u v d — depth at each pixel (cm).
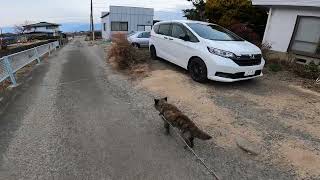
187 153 382
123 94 646
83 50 1816
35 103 575
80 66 1038
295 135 443
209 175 334
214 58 636
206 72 671
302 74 806
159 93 642
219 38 708
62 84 740
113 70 928
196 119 498
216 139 424
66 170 336
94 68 984
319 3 857
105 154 374
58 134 430
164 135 435
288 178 334
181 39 758
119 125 469
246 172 344
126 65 926
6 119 488
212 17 1452
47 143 400
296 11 974
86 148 389
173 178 325
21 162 351
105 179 320
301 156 381
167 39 840
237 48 644
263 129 461
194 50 698
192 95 618
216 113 522
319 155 385
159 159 365
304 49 980
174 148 395
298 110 546
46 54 1547
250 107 555
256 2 1064
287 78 790
